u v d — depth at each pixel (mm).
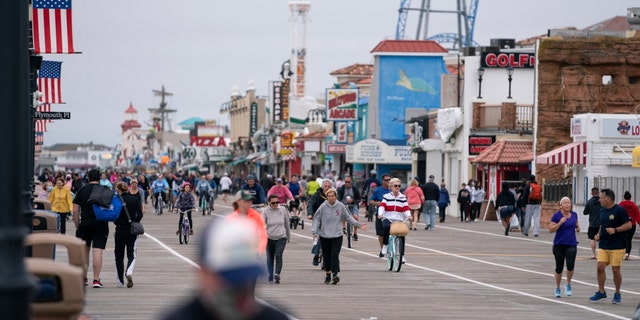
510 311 32719
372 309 32438
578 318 31453
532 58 106750
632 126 74625
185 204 60531
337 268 39750
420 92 141875
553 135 87312
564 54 86812
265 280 39812
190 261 48344
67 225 76312
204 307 9359
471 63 105750
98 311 30547
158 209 99750
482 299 35875
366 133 146875
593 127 74688
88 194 35812
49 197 60656
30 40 40625
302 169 171875
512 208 72875
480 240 67062
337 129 149625
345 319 30016
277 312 9773
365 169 138875
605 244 35531
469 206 95125
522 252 57656
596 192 53875
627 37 87688
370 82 159000
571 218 36812
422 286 39750
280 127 196125
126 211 36438
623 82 87188
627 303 35562
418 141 119812
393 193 50062
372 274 44062
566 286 37219
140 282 38781
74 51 42688
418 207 76125
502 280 42656
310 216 48344
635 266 50531
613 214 35312
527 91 107062
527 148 96250
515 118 101000
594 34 90938
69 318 17969
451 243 64125
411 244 63031
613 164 74375
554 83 87188
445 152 110688
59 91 59188
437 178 114375
